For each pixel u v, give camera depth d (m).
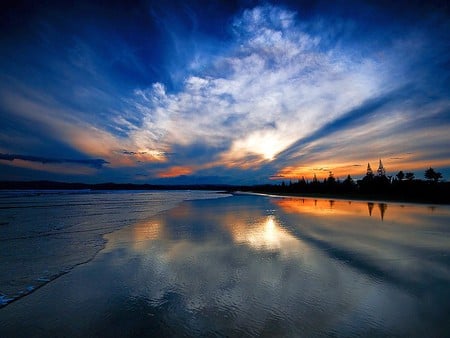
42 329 4.89
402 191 67.44
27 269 8.13
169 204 38.16
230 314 5.29
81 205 35.34
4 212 25.61
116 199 52.44
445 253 9.43
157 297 6.12
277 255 9.33
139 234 13.56
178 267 8.16
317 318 5.05
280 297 5.97
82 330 4.83
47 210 27.88
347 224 16.69
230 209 29.27
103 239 12.40
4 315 5.38
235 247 10.57
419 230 14.27
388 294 6.04
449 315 5.08
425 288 6.35
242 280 7.03
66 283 7.00
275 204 38.56
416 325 4.75
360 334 4.50
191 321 5.06
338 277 7.14
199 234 13.42
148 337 4.61
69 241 12.04
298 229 14.77
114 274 7.64
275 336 4.52
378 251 9.73
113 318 5.21
